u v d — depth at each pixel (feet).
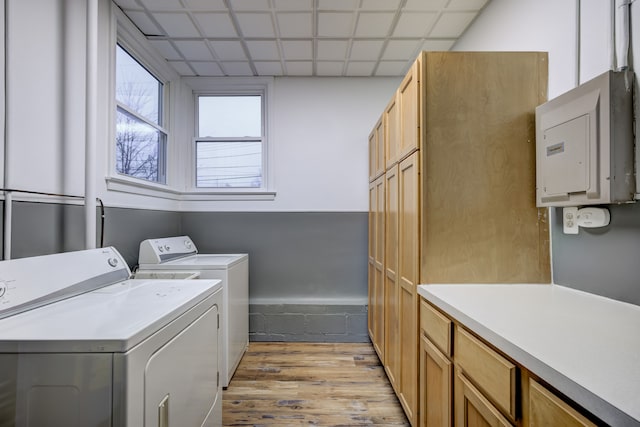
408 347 5.44
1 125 4.04
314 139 9.96
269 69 9.44
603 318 3.19
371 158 9.07
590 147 3.64
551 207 4.77
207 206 9.86
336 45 8.12
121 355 2.64
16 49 4.25
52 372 2.63
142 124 8.14
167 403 3.31
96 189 5.73
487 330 2.96
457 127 4.82
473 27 7.12
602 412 1.79
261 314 9.57
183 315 3.70
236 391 6.81
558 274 4.67
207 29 7.41
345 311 9.57
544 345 2.53
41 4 4.65
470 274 4.81
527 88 4.84
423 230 4.81
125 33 7.00
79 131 5.37
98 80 6.06
